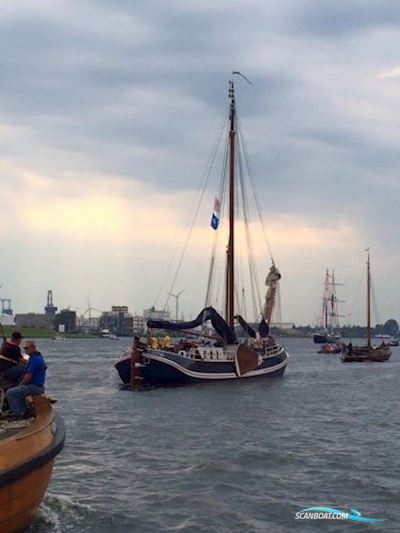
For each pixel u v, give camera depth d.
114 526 16.02
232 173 64.19
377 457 24.47
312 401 44.22
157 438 28.08
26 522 14.50
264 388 52.19
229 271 62.28
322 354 148.12
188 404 40.69
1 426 14.80
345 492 19.45
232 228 62.97
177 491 19.20
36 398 15.54
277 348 62.47
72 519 16.31
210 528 16.08
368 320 121.62
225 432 29.75
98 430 30.20
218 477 20.89
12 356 16.69
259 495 19.02
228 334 56.69
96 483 19.94
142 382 50.56
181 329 54.62
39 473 14.04
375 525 16.56
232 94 65.19
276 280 71.88
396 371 84.31
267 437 28.66
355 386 58.53
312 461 23.56
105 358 107.56
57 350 147.62
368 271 123.31
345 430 31.20
